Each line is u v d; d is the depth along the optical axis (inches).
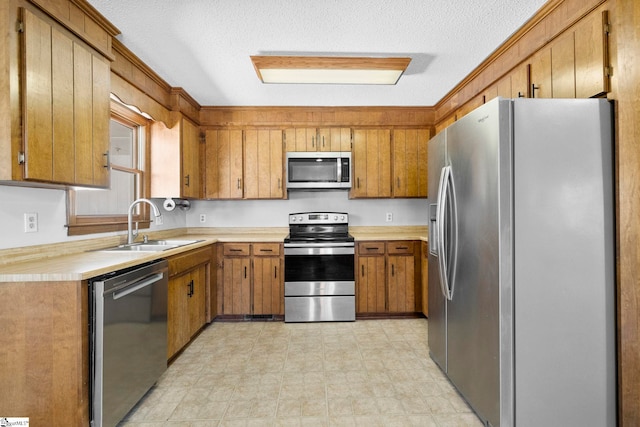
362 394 80.1
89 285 59.6
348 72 99.7
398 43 90.0
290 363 96.4
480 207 65.9
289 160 144.2
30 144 57.7
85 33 71.9
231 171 144.8
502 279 59.7
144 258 74.6
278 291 134.5
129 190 114.9
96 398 59.6
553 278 60.4
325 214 152.2
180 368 93.5
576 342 60.5
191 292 109.3
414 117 147.5
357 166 146.3
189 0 71.0
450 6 73.8
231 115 144.3
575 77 68.5
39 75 59.9
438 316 90.4
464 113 119.6
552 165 60.4
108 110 80.4
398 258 135.5
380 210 158.2
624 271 60.1
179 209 148.4
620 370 60.2
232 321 134.0
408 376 88.6
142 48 91.5
